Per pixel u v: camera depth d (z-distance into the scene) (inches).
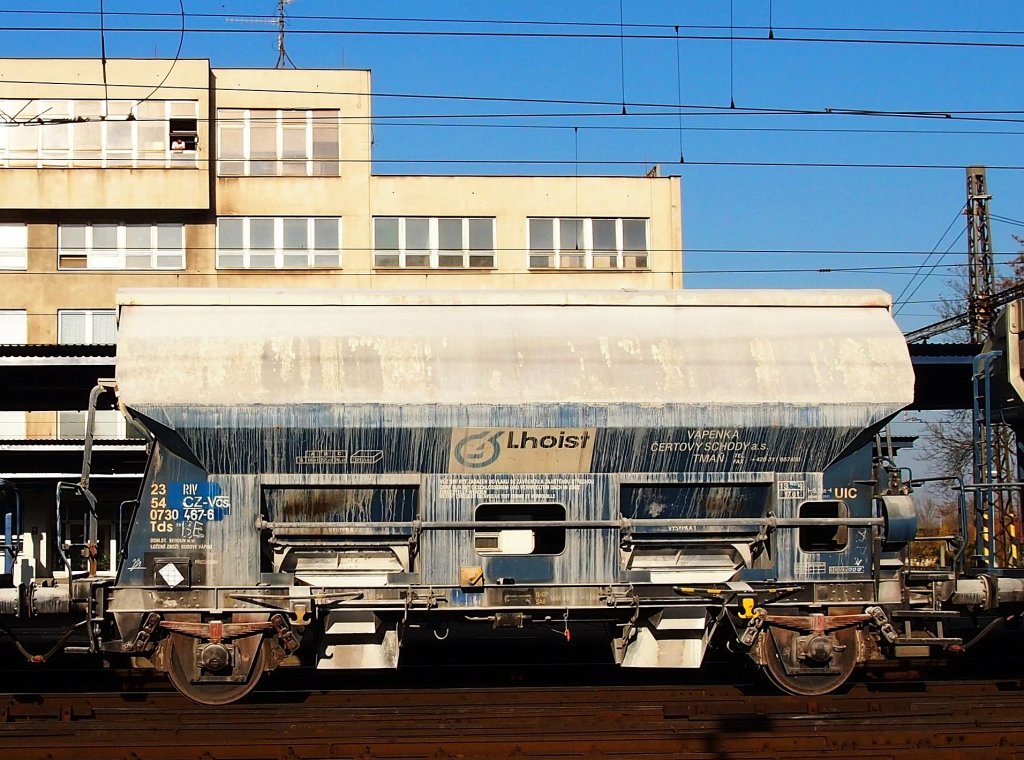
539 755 348.2
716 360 422.9
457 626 628.4
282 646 403.5
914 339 1071.0
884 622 414.6
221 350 404.5
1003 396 485.7
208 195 1275.8
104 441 818.2
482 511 418.9
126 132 1264.8
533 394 407.2
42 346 589.3
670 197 1347.2
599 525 411.2
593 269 1337.4
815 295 446.0
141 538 399.5
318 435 399.9
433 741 356.8
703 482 418.9
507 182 1328.7
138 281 1284.4
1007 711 392.5
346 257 1310.3
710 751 353.7
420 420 401.7
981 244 1068.5
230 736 366.3
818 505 430.6
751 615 409.7
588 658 511.8
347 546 417.1
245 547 401.4
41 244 1274.6
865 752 349.1
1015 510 493.4
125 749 348.8
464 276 1320.1
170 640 399.5
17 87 1253.7
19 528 439.5
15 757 345.1
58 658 508.4
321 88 1323.8
